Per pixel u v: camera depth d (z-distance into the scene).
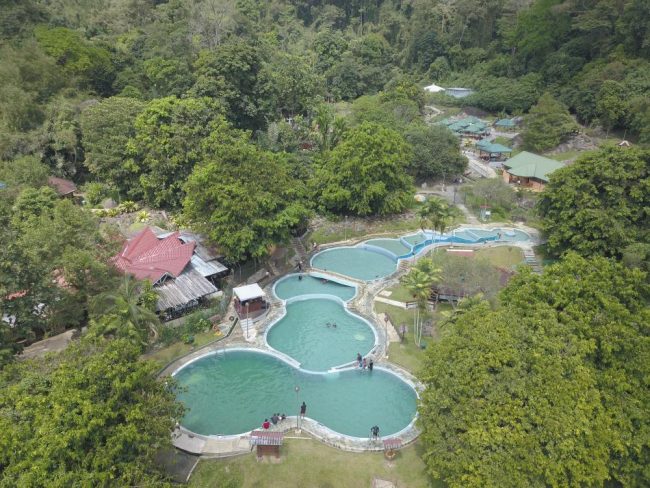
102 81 94.94
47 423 24.61
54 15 107.69
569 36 118.44
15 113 75.31
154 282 50.44
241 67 82.88
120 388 27.36
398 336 49.09
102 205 75.00
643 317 33.78
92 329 38.19
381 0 186.62
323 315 53.94
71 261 41.34
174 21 125.25
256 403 39.81
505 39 140.00
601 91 98.25
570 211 56.97
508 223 77.81
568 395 28.53
